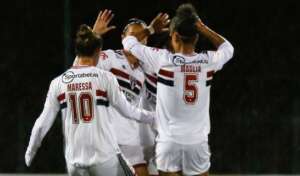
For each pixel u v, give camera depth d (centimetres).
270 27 4534
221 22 4559
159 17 2345
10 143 4384
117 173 2130
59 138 4341
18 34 4588
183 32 2178
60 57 4531
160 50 2212
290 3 4550
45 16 4591
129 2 4488
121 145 2466
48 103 2155
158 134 2245
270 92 4344
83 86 2119
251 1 4550
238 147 4278
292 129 4253
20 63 4541
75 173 2138
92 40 2144
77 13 4459
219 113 4338
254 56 4491
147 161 2516
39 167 4347
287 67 4478
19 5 4622
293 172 4231
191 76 2192
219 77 4384
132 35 2334
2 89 4481
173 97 2195
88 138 2108
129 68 2433
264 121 4281
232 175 4247
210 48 4131
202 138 2219
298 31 4519
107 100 2128
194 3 4566
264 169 4256
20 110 4422
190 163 2239
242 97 4347
